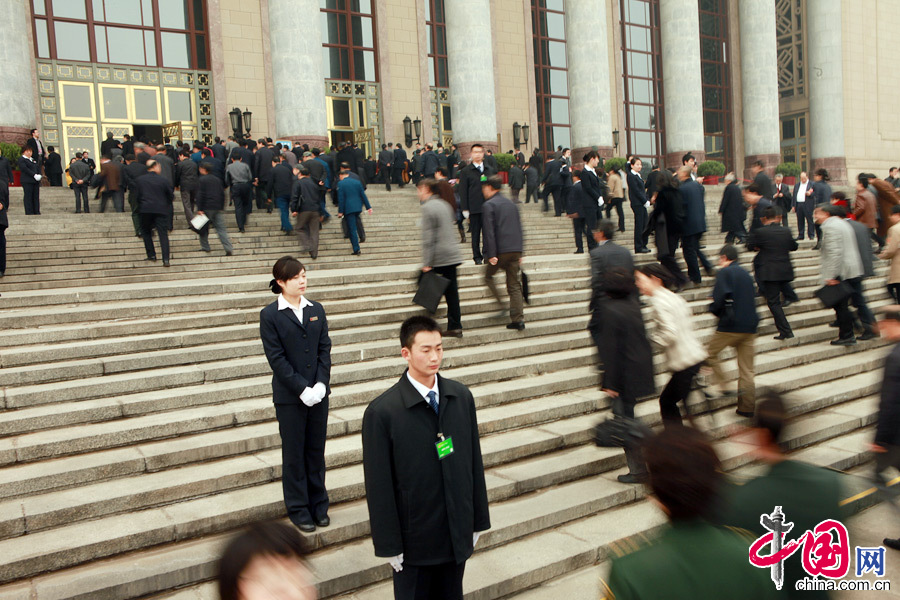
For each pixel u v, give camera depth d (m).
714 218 20.02
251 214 15.23
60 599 3.97
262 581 1.50
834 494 2.98
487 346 8.30
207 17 23.17
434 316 8.91
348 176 13.08
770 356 8.96
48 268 10.40
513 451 6.12
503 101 28.97
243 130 23.39
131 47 22.25
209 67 23.31
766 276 9.33
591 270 7.25
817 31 34.22
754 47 32.34
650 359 5.45
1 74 17.78
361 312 8.88
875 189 12.21
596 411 7.21
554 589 4.71
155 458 5.35
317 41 21.30
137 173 12.05
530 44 29.77
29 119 18.41
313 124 21.06
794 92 35.78
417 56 27.14
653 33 33.97
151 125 22.48
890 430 4.40
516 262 8.59
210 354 7.14
